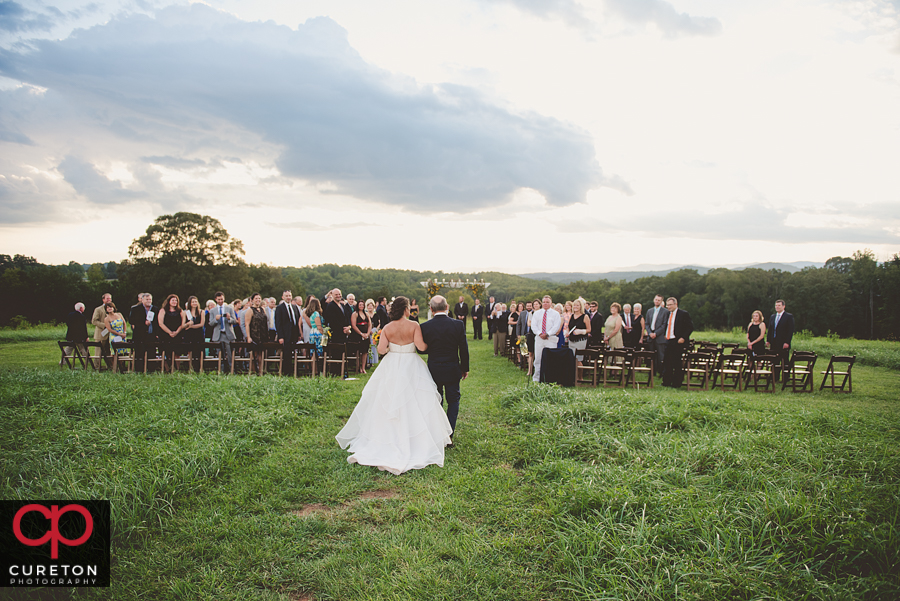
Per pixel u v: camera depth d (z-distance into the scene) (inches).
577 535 126.7
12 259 1913.1
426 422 193.6
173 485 153.4
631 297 2785.4
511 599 107.6
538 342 386.9
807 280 2199.8
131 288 1467.8
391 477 176.2
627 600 103.0
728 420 245.9
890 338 1852.9
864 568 114.0
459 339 213.0
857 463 178.9
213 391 287.7
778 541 122.3
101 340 438.6
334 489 164.7
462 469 183.9
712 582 106.7
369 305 531.2
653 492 151.3
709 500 145.2
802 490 153.2
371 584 112.1
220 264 1561.3
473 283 957.2
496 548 127.0
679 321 400.8
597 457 190.2
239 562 119.9
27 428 213.5
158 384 308.5
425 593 108.3
